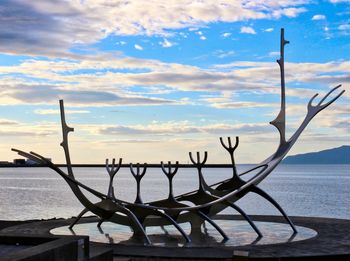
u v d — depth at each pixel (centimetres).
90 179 12975
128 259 1095
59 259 789
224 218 1819
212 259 1094
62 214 3155
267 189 7394
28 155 1324
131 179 12988
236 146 1480
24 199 4616
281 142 1526
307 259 1102
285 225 1641
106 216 1423
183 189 6825
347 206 4228
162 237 1398
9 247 895
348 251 1152
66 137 1431
